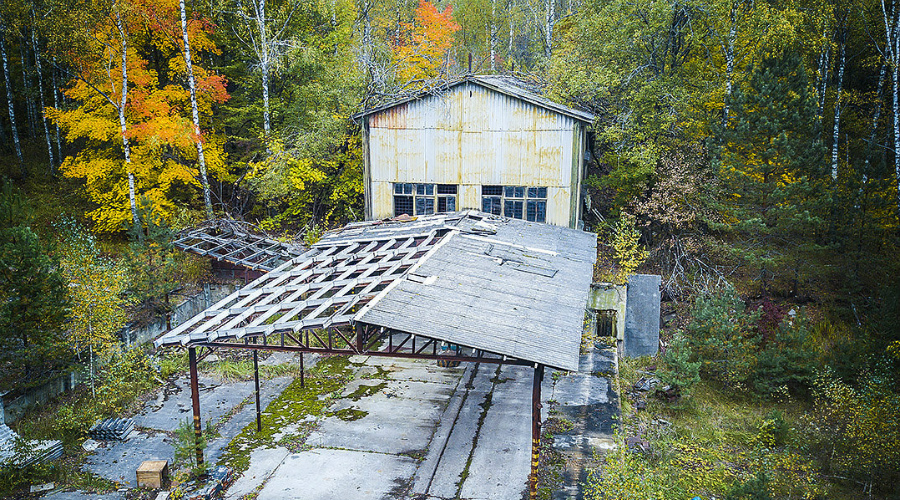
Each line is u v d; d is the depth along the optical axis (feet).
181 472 39.19
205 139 84.94
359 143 86.22
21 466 38.60
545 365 33.01
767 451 47.70
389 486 38.27
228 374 54.80
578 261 53.88
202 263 72.49
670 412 54.24
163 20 76.95
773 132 66.80
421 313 37.14
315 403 50.47
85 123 74.23
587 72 83.05
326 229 86.89
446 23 113.09
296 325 35.40
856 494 43.27
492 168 70.08
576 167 68.18
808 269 71.31
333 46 96.84
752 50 80.23
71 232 56.13
